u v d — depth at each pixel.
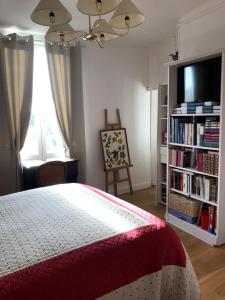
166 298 1.62
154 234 1.58
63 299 1.22
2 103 3.54
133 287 1.45
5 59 3.46
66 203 2.06
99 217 1.77
